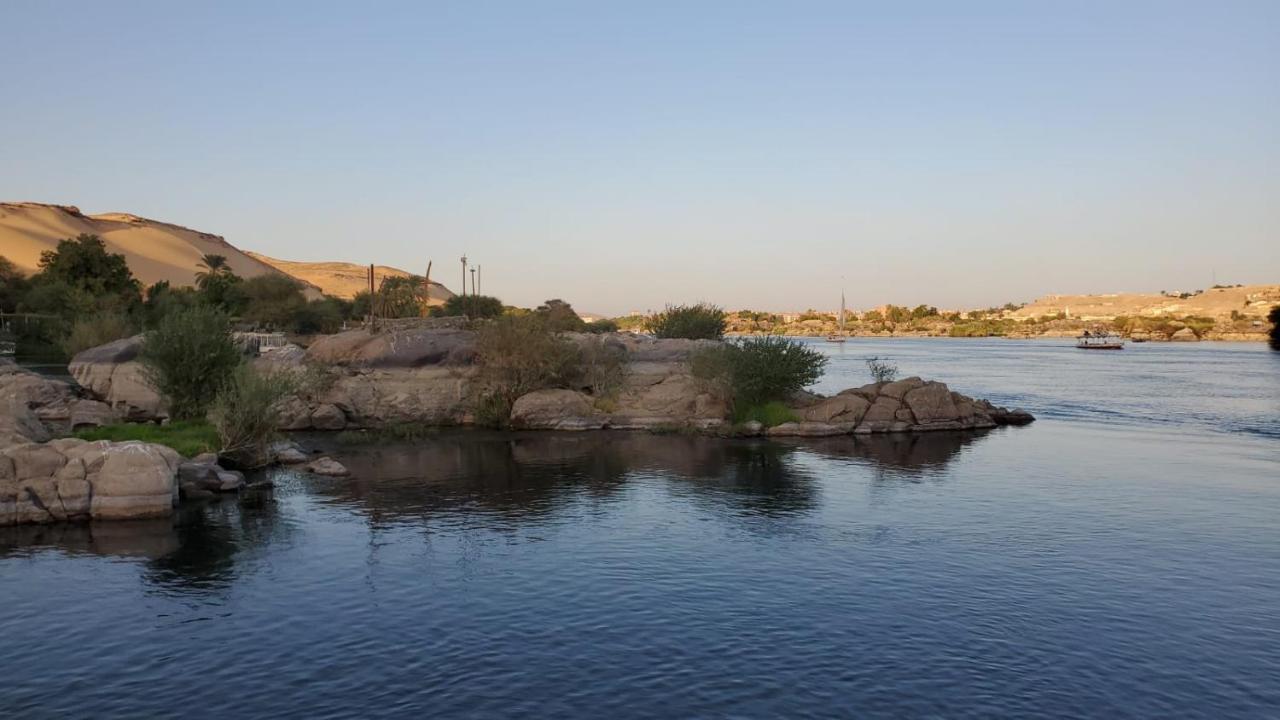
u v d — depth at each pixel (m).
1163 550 23.22
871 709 13.88
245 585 20.25
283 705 14.00
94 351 50.09
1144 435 46.94
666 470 35.50
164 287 128.25
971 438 45.56
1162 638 16.98
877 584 20.36
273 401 36.38
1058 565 21.88
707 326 70.19
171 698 14.29
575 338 54.19
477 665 15.62
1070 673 15.34
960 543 23.95
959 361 129.75
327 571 21.34
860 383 81.12
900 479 33.50
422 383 49.78
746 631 17.33
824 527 25.80
